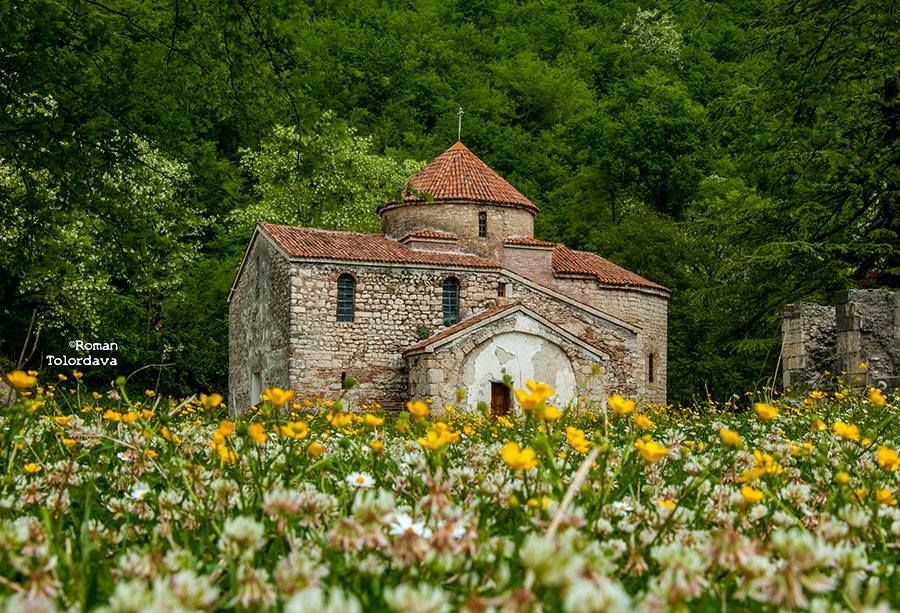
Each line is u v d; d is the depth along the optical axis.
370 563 2.61
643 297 40.06
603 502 3.49
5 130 15.34
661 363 40.66
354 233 38.34
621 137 67.19
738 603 2.61
